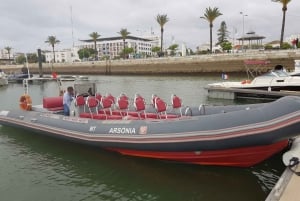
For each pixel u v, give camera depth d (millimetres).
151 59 48406
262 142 5434
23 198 5867
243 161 6113
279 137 5270
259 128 5340
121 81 36812
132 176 6562
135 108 8727
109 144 7070
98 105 9180
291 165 5082
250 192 5734
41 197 5891
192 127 6027
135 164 7082
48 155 8125
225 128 5637
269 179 6156
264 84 16609
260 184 5996
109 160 7441
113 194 5906
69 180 6586
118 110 9180
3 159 8000
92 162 7422
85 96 9797
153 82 33594
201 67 41500
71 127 7969
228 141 5617
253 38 45719
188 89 24406
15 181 6641
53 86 29875
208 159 6246
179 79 36844
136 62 50969
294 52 31953
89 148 8336
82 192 6023
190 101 17766
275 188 4410
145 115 8250
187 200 5582
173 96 8500
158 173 6598
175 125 6293
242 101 17031
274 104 5477
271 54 33562
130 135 6734
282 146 5953
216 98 18266
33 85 31375
